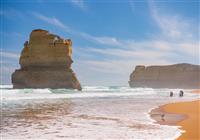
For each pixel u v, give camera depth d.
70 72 71.31
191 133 11.67
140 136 11.19
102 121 15.87
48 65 71.06
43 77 69.50
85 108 24.16
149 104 29.08
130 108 24.17
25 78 69.69
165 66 160.50
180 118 17.14
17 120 16.25
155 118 17.17
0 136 11.45
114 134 11.74
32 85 68.88
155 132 12.06
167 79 156.38
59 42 71.88
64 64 71.38
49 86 68.94
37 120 16.30
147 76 161.38
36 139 10.88
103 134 11.79
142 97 46.56
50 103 30.06
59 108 24.05
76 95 47.84
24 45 75.12
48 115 18.84
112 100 36.41
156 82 158.38
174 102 32.12
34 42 72.31
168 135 11.30
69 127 13.70
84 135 11.58
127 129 12.97
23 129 13.12
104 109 23.23
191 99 41.59
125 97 45.62
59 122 15.49
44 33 72.75
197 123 14.78
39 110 22.25
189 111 21.36
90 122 15.48
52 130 12.84
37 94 45.53
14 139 10.91
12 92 44.53
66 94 48.34
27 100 34.94
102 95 51.91
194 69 153.25
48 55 71.31
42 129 13.12
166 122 15.25
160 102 32.81
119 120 16.22
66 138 11.03
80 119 16.73
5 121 15.80
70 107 25.08
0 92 42.69
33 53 71.81
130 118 17.20
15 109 22.97
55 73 69.94
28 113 19.97
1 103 29.58
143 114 19.41
